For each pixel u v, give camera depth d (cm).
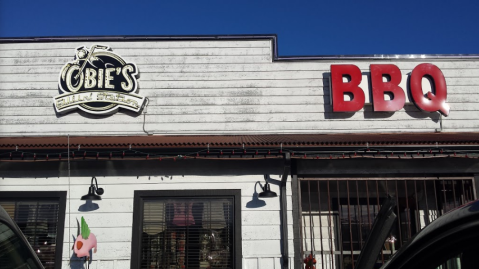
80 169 815
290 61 929
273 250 786
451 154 784
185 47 933
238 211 799
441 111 898
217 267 786
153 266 786
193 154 788
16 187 808
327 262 928
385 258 909
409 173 827
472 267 157
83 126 894
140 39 930
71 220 798
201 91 914
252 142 771
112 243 789
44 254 792
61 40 930
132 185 809
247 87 917
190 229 800
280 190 806
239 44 935
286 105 911
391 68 907
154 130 895
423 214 927
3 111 902
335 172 820
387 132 899
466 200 827
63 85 902
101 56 914
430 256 162
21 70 920
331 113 909
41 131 892
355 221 945
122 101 893
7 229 292
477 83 929
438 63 938
